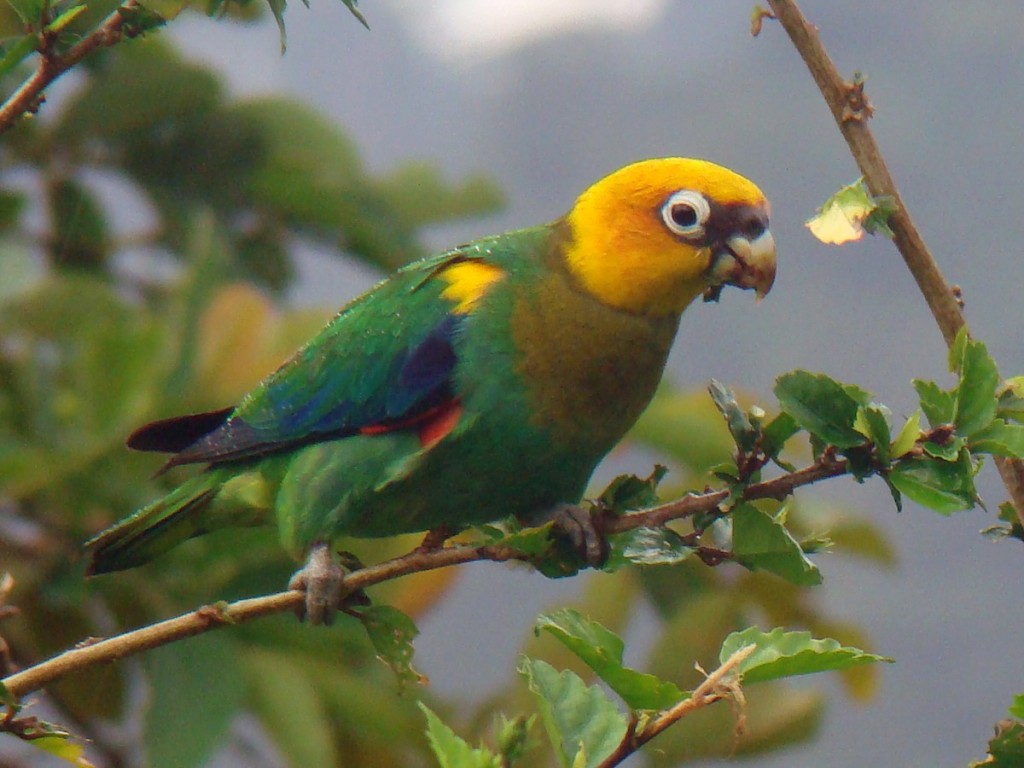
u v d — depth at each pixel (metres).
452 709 9.51
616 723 5.00
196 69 10.10
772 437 5.54
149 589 8.69
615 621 9.83
